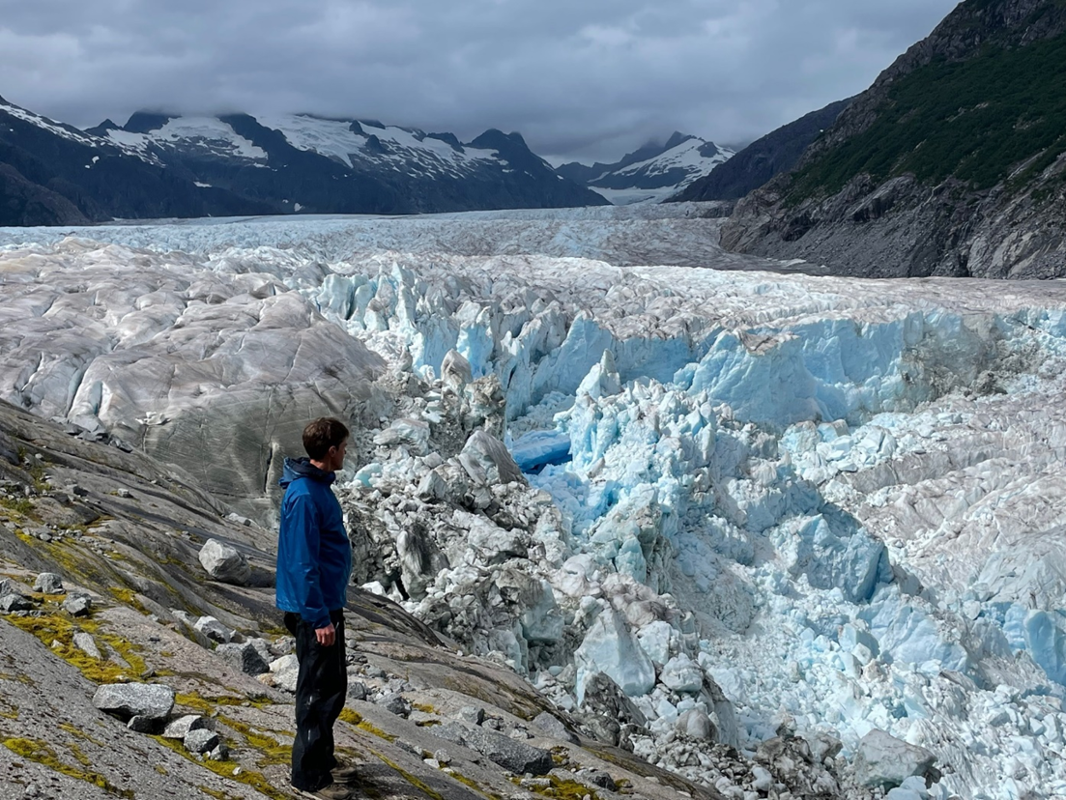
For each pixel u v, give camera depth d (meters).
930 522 36.19
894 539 35.25
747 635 25.14
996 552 32.91
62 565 8.17
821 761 19.20
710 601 25.83
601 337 37.75
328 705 5.28
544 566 20.59
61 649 6.26
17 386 21.14
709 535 27.94
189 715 5.46
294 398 23.22
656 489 27.23
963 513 36.31
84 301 26.38
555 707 12.52
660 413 30.80
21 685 5.02
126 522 10.41
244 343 24.75
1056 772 22.64
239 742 5.65
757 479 30.56
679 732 14.95
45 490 10.53
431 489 21.05
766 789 14.16
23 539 8.32
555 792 7.50
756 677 23.05
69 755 4.39
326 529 5.30
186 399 21.84
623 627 17.38
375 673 9.53
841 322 42.47
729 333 39.03
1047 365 44.75
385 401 25.34
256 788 5.06
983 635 28.89
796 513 30.70
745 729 20.17
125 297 26.95
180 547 10.79
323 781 5.29
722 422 33.16
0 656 5.29
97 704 5.29
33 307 25.48
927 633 27.44
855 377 43.25
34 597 7.08
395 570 18.25
